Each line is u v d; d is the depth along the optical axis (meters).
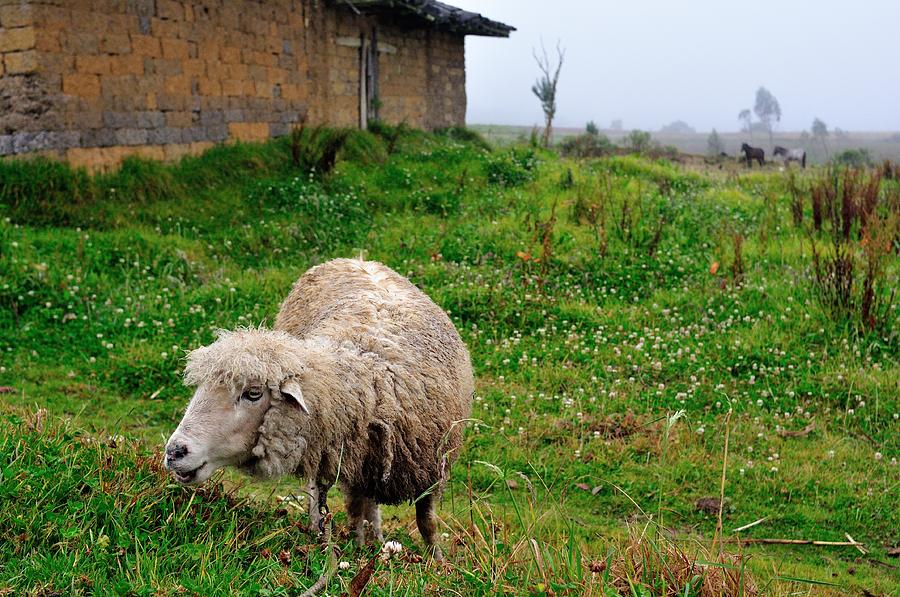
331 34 18.42
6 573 3.57
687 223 12.76
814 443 7.01
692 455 6.78
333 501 5.86
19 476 4.20
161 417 7.14
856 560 5.61
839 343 8.45
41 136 11.62
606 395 7.72
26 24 11.39
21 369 7.79
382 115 20.62
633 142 36.59
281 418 3.99
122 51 12.75
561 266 10.66
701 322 9.10
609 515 6.07
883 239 9.98
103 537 3.80
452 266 10.68
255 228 12.07
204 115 14.51
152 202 12.44
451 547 4.66
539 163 16.94
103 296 9.21
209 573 3.71
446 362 4.93
